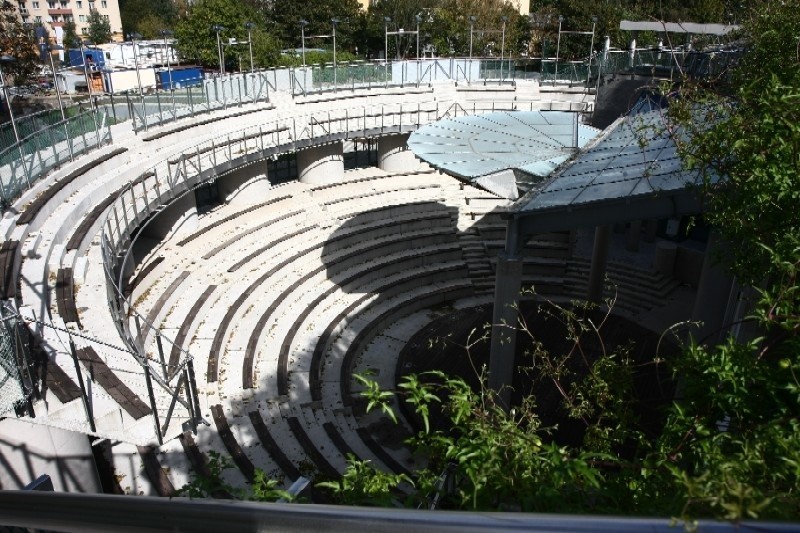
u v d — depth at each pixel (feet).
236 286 75.97
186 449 43.27
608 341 79.46
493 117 78.28
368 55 227.61
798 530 5.92
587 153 61.26
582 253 99.25
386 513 7.47
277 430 53.72
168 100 91.15
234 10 184.34
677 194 44.75
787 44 30.35
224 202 95.91
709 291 50.93
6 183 55.52
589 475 13.10
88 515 9.50
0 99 113.29
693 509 10.27
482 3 218.59
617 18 172.35
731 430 18.26
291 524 7.83
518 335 80.07
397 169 122.83
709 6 133.90
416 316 88.63
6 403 30.09
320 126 111.34
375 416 64.34
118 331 42.24
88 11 307.99
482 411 16.85
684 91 30.48
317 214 97.86
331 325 78.13
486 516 6.95
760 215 23.50
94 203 63.93
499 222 104.83
